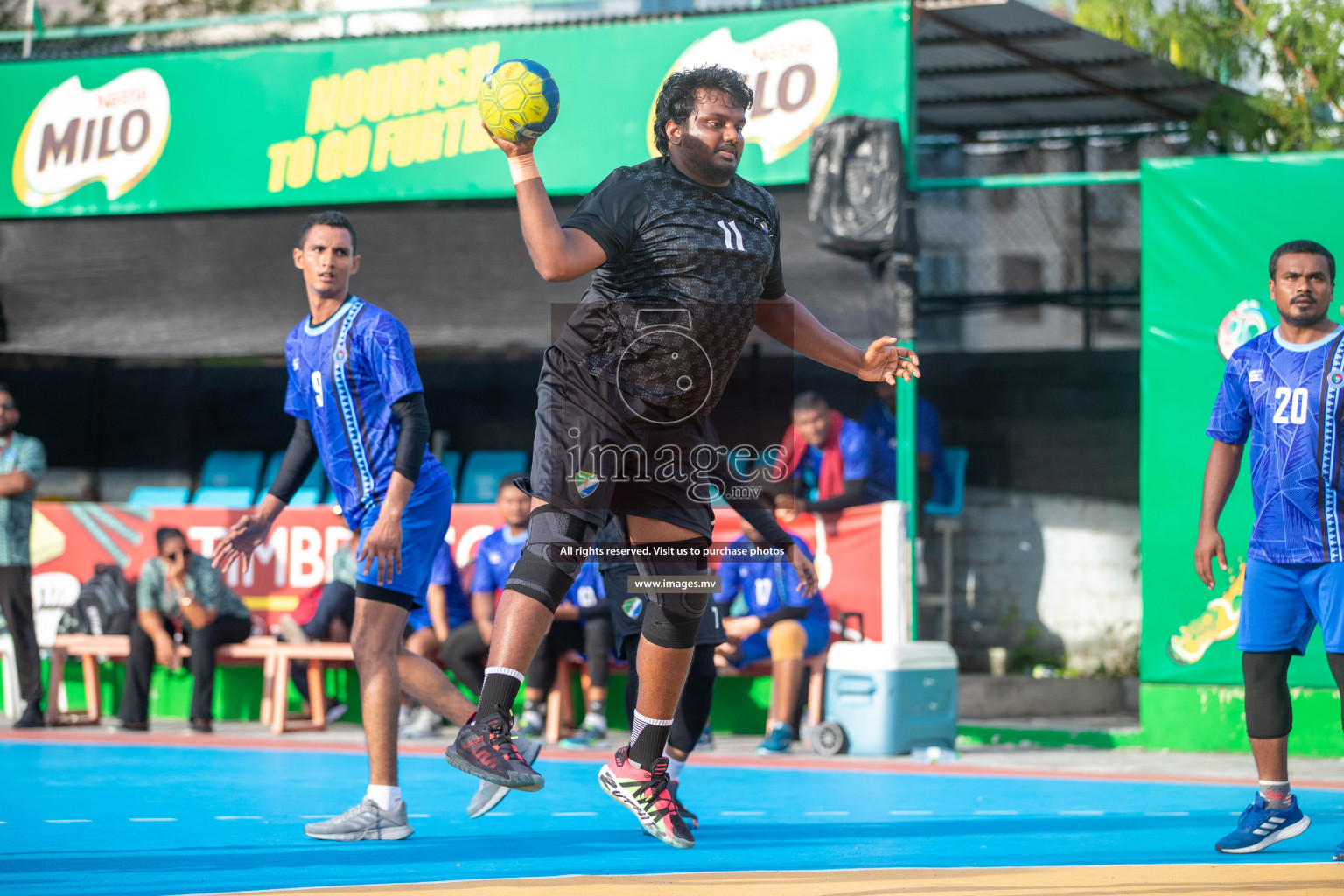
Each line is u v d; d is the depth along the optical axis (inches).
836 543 508.7
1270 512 279.3
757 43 539.5
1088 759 468.8
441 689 297.1
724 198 215.9
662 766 246.2
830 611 507.8
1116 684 606.2
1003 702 583.2
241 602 541.6
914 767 437.4
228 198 607.5
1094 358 667.4
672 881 231.8
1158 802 351.9
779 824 311.0
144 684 532.7
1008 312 690.2
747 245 214.1
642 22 557.0
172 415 798.5
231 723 569.9
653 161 216.2
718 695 538.3
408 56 587.5
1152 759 468.1
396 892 221.6
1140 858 260.4
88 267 652.7
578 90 562.9
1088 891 222.2
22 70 634.2
